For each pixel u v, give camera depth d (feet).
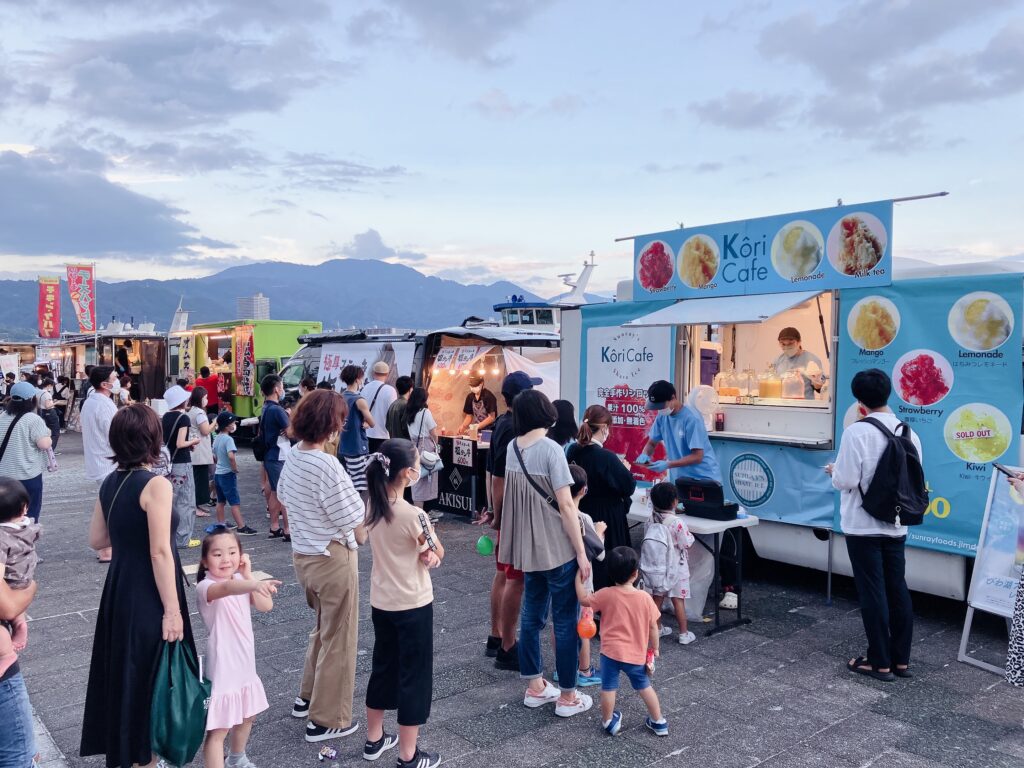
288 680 14.74
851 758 11.71
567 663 13.19
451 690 14.30
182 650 9.95
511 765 11.52
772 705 13.61
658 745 12.15
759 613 18.72
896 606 14.82
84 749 9.95
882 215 18.04
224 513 29.53
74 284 83.41
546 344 30.60
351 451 26.63
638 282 23.77
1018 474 15.02
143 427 10.01
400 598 11.27
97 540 10.33
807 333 22.89
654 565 16.35
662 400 18.60
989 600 15.28
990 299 16.42
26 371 70.85
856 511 14.89
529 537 13.19
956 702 13.74
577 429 16.44
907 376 17.72
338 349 35.88
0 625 8.82
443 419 32.01
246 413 54.44
